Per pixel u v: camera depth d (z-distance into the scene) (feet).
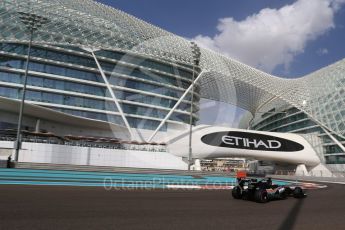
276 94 230.89
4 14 155.12
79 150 141.79
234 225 28.50
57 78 165.68
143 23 211.00
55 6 172.14
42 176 81.05
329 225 29.96
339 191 79.15
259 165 254.88
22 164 105.09
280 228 27.89
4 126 159.53
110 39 174.29
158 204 40.50
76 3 188.44
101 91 175.11
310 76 270.87
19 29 153.79
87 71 174.60
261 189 48.83
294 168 219.20
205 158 184.96
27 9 160.76
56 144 138.00
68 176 85.81
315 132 221.87
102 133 183.32
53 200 40.04
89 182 73.87
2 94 154.51
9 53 156.76
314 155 206.28
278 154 198.70
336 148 204.23
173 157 158.71
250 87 228.02
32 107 148.87
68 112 164.25
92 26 174.40
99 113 170.71
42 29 158.81
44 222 26.32
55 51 169.48
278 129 275.39
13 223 25.45
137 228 25.61
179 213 33.96
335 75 237.04
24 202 37.22
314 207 44.16
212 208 39.32
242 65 242.99
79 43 164.76
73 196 45.44
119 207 36.40
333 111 214.07
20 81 159.33
